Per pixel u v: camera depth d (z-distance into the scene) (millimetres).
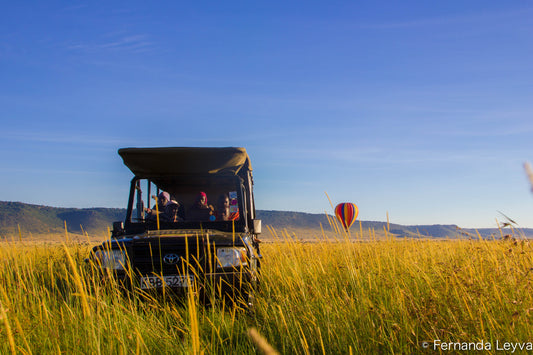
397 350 3697
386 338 3781
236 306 4887
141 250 5414
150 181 7117
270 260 7266
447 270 5242
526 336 3564
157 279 5191
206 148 6434
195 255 5375
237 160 6676
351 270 5875
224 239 5523
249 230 7027
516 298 4164
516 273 4609
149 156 6504
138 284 5199
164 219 6891
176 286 5176
